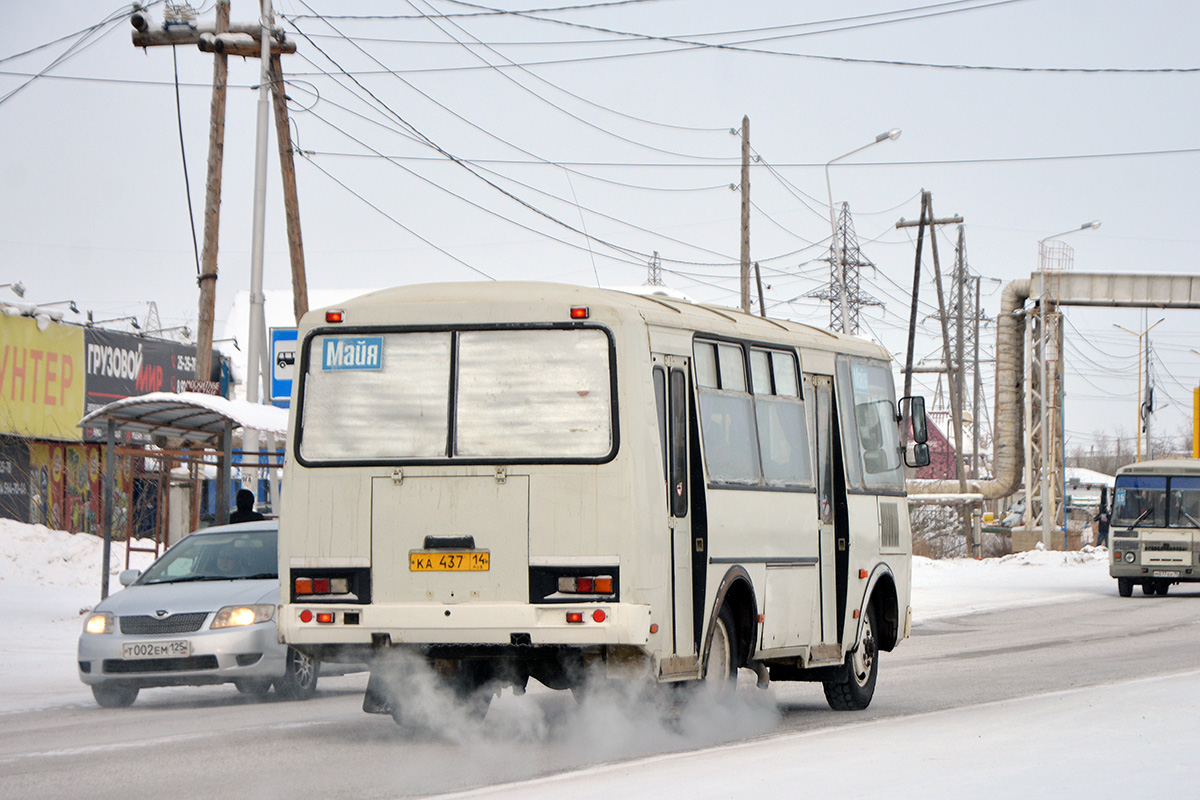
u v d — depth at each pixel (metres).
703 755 12.16
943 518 76.44
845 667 16.42
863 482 17.20
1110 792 9.48
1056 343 69.50
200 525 29.69
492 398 12.62
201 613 17.16
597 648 12.27
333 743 13.43
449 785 10.90
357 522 12.68
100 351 47.06
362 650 12.71
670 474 13.00
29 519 42.59
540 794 10.03
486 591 12.38
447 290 13.06
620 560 12.19
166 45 34.94
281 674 17.44
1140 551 42.41
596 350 12.54
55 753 12.69
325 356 13.00
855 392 17.38
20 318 43.00
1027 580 51.41
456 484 12.52
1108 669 21.36
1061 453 70.56
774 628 14.78
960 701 17.41
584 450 12.38
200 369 33.12
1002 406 71.94
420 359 12.81
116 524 44.84
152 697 18.81
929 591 45.22
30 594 32.22
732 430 14.26
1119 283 69.25
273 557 18.91
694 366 13.60
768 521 14.77
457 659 12.71
